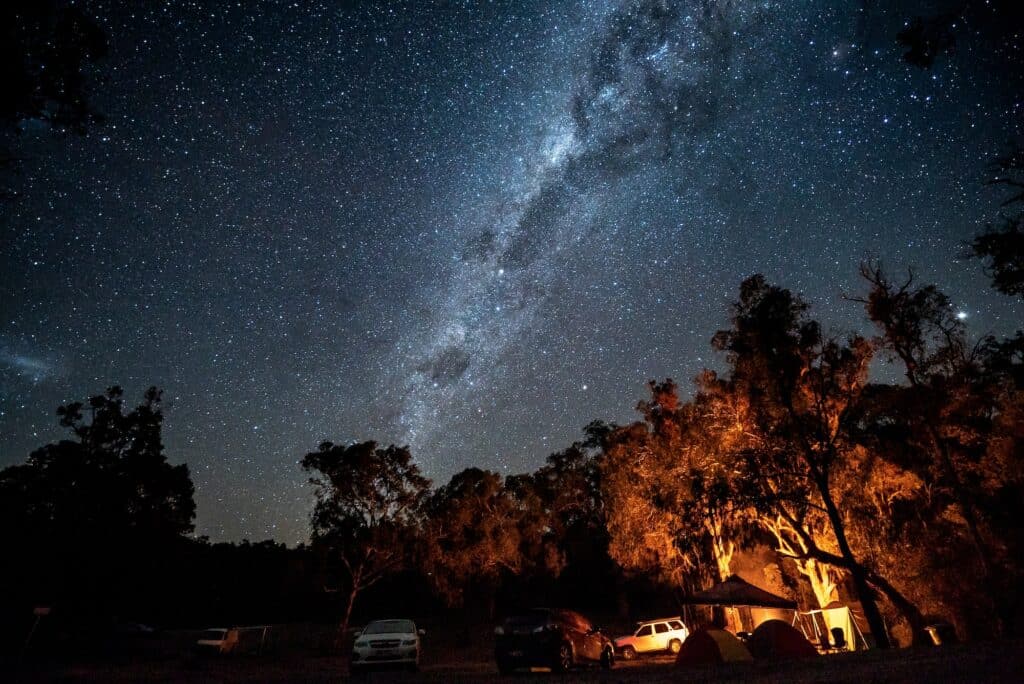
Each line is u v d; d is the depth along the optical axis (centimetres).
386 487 4344
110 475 3934
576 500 5234
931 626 2216
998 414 2458
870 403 2375
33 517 3862
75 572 3859
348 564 4281
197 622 6156
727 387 2534
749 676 962
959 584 2381
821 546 2928
